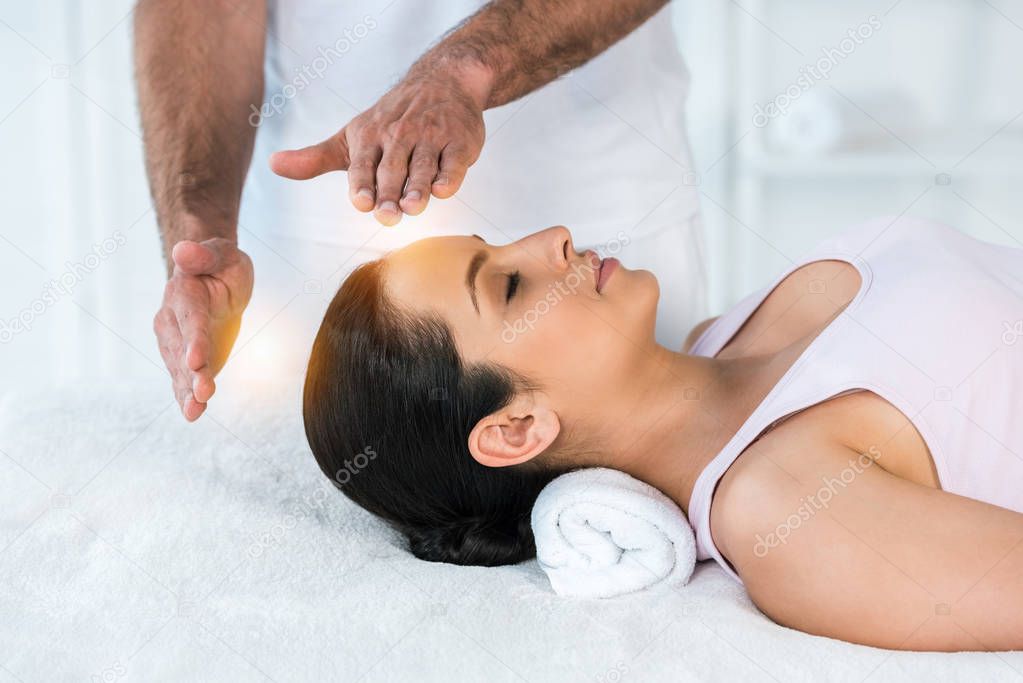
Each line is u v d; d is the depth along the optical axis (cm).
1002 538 84
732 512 96
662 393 110
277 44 149
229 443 124
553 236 111
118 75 225
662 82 154
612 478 104
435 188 96
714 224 260
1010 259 122
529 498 112
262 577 98
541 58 115
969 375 101
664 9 153
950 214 259
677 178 158
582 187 152
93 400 135
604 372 108
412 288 108
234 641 87
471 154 101
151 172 140
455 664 83
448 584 98
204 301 114
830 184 260
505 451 108
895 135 254
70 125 225
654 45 153
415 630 88
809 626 90
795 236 263
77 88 224
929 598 84
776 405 102
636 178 153
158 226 141
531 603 95
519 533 112
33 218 228
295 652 85
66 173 226
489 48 111
